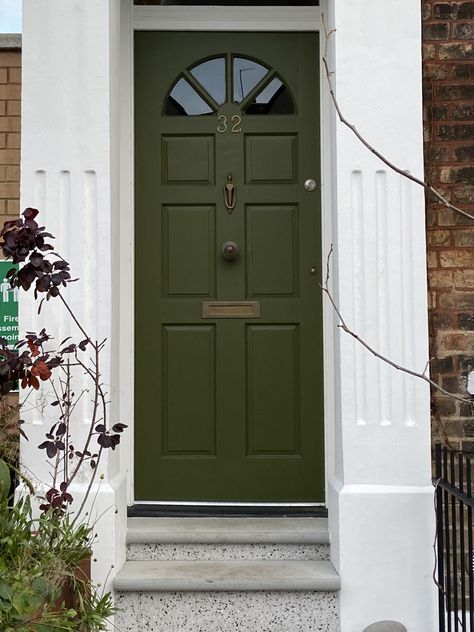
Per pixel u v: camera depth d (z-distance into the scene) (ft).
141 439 13.85
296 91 14.10
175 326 13.96
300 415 13.85
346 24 12.02
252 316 13.91
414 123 11.94
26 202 12.11
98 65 12.09
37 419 11.89
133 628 11.41
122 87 13.84
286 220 13.99
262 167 14.03
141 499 13.80
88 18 12.10
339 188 11.95
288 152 14.05
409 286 11.87
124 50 13.88
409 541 11.56
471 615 10.56
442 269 12.76
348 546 11.53
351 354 11.82
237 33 14.17
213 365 13.94
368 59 12.00
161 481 13.82
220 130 14.03
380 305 11.87
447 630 11.32
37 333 11.98
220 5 14.12
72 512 11.10
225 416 13.85
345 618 11.46
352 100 11.98
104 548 11.52
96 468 10.93
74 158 12.06
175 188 13.99
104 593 11.37
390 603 11.50
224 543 12.45
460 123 12.89
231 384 13.88
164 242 13.98
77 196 12.03
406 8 12.03
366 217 11.91
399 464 11.73
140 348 13.89
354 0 12.02
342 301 11.85
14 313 13.66
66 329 11.98
